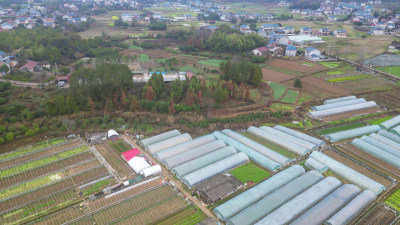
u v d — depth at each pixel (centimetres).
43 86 10956
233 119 9456
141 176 6738
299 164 7381
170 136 8525
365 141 8344
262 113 9919
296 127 9344
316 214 5466
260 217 5506
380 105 11062
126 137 8594
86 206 5872
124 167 7188
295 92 12206
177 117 9469
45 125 8788
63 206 5878
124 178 6750
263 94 11794
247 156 7581
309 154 7850
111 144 8244
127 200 6047
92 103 9481
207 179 6625
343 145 8288
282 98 11531
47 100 9462
